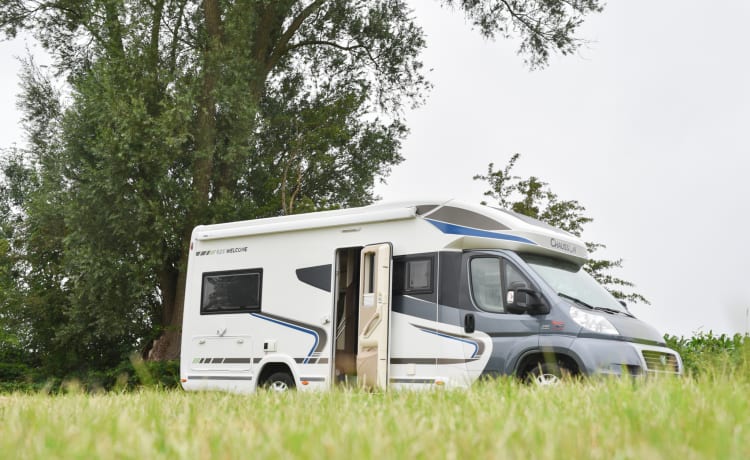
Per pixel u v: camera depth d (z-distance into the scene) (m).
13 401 5.41
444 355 9.80
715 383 4.08
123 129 19.38
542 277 9.48
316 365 11.03
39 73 27.81
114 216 19.20
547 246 9.95
